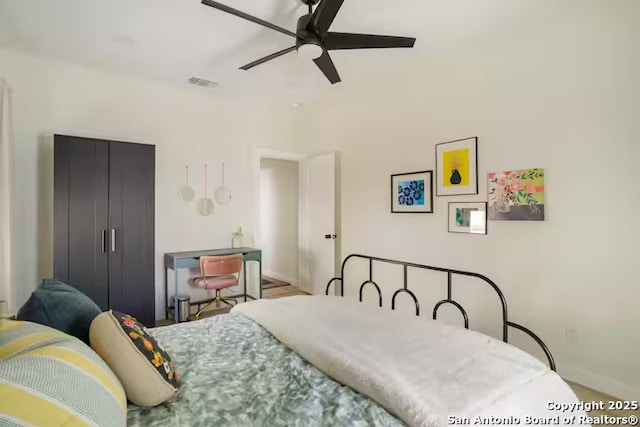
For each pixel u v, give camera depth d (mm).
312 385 1212
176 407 1080
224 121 3982
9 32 2455
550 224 2373
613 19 2096
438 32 2459
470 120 2830
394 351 1357
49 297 1310
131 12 2199
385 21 2305
